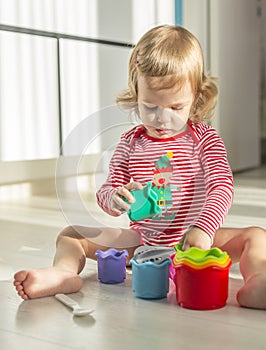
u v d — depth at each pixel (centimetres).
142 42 123
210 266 98
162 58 117
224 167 121
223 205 115
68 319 96
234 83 313
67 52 228
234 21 312
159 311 99
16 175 245
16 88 213
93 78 240
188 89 118
